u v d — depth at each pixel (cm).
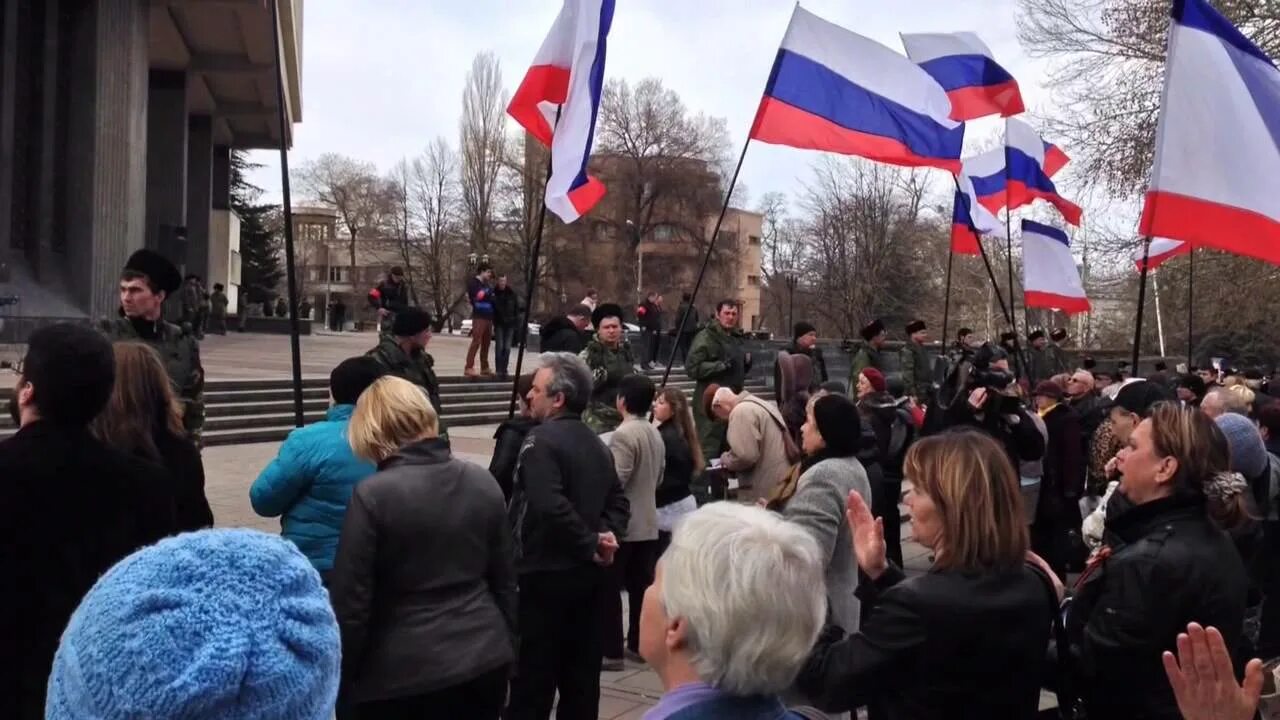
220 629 110
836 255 5647
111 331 472
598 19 657
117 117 2209
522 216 5597
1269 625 530
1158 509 303
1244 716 227
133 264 472
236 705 109
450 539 342
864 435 596
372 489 337
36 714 273
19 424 308
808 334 1065
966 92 941
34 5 2119
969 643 260
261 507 398
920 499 278
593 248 5653
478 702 350
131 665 105
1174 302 2502
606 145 5619
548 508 452
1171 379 1257
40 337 287
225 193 4262
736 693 188
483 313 1933
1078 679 304
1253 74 555
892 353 1466
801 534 198
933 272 5269
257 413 1557
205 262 3666
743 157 763
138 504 294
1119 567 293
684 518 204
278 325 3853
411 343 710
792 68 765
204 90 3462
